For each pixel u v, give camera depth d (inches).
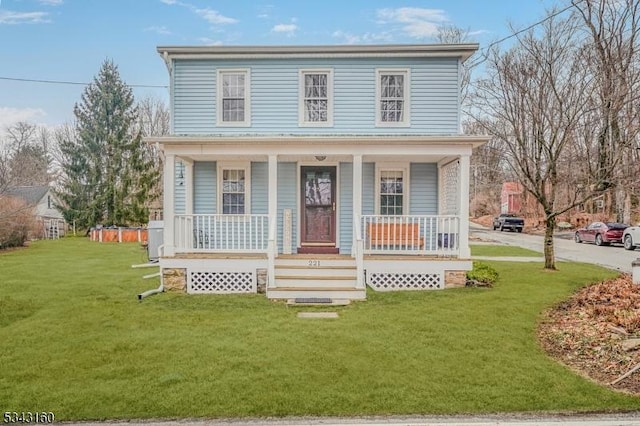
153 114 1766.7
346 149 402.0
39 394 183.9
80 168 1278.3
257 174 474.0
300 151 403.2
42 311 322.7
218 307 336.8
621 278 442.9
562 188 647.1
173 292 393.4
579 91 477.4
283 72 461.7
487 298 355.3
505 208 1851.6
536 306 328.8
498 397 182.2
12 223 844.0
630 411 171.9
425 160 460.4
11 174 621.9
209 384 193.2
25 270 536.1
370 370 209.5
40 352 234.2
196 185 474.9
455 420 165.0
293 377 200.8
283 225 467.5
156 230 585.3
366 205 472.1
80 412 169.3
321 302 349.7
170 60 460.4
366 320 296.0
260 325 284.8
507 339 255.3
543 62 490.3
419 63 457.1
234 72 463.2
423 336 260.4
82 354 230.8
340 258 410.9
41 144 1782.7
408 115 455.5
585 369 217.2
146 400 178.5
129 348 239.6
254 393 185.0
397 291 390.3
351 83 459.8
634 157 488.1
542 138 491.2
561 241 1014.4
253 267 396.8
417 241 432.5
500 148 619.5
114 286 420.5
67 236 1256.2
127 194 1216.2
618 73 464.8
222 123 461.4
